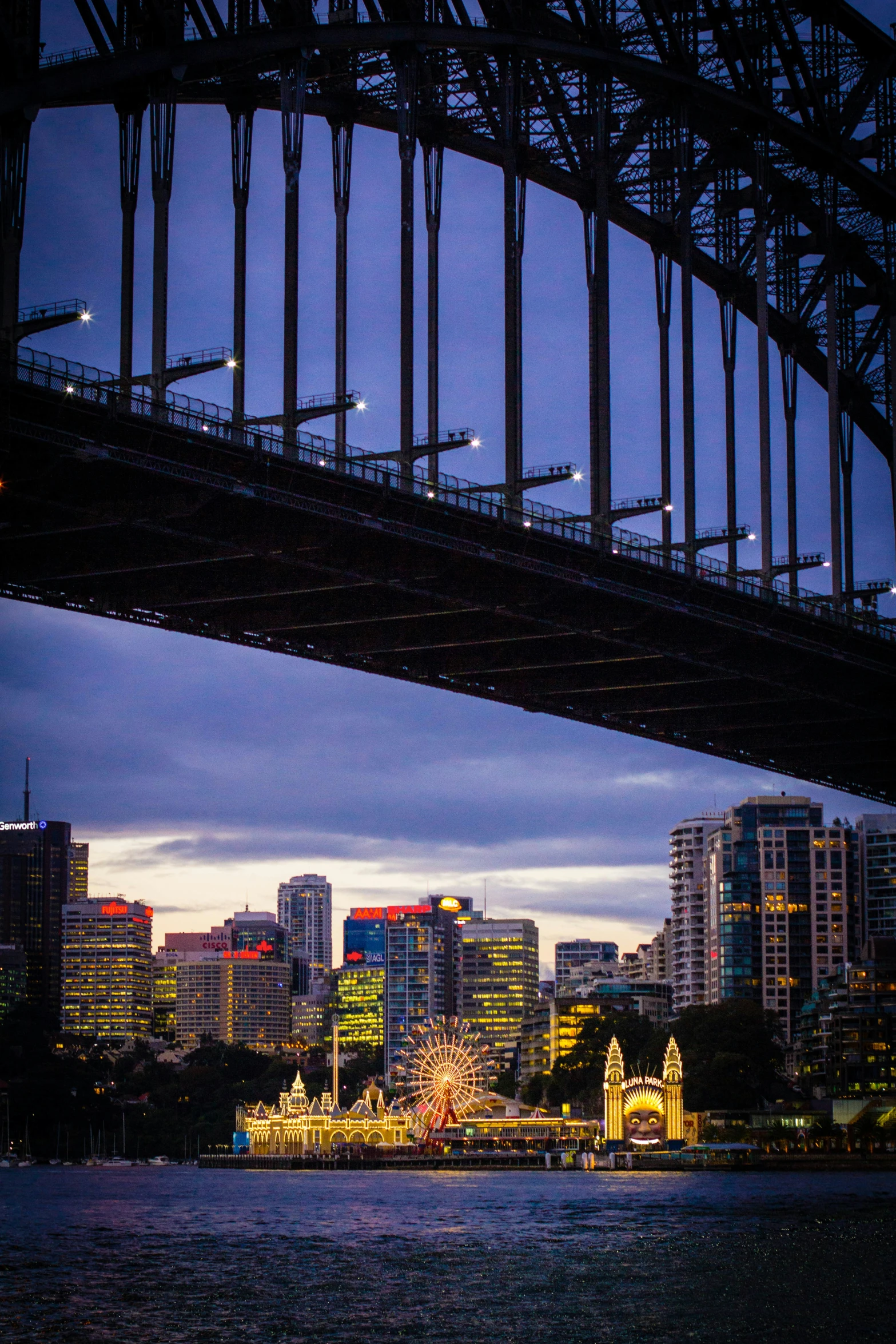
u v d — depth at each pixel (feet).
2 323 253.44
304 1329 238.68
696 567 370.94
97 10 272.10
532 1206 506.89
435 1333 235.61
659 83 379.96
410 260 323.57
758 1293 273.95
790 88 413.80
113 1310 256.73
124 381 269.44
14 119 256.52
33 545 300.20
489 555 326.85
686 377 376.89
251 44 291.79
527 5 351.05
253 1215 485.15
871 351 466.29
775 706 433.48
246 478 288.92
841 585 413.39
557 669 397.60
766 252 406.21
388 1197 583.58
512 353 333.83
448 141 362.33
